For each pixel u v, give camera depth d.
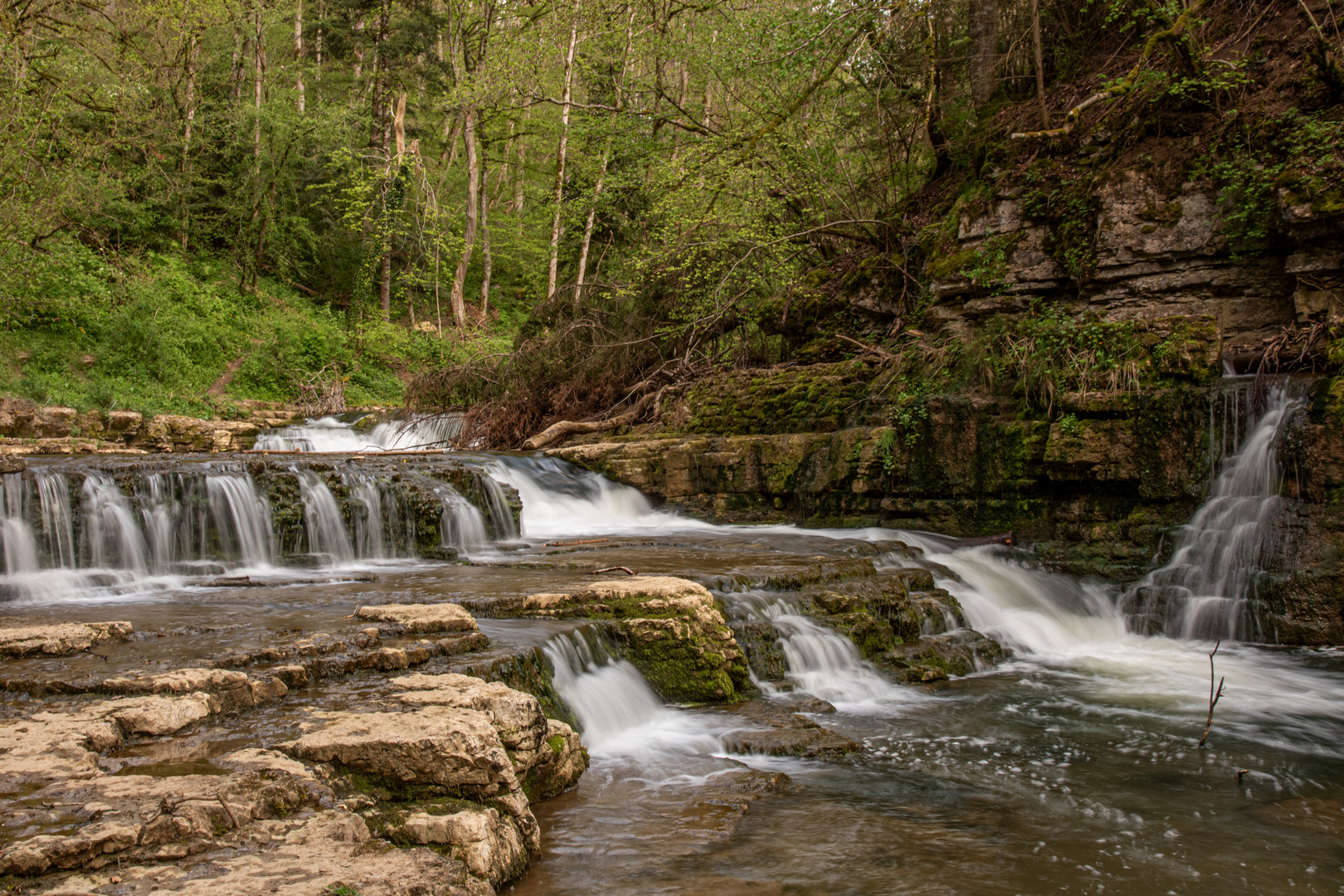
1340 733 6.74
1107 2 14.97
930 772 5.79
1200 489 10.62
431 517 11.53
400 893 3.01
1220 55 13.27
